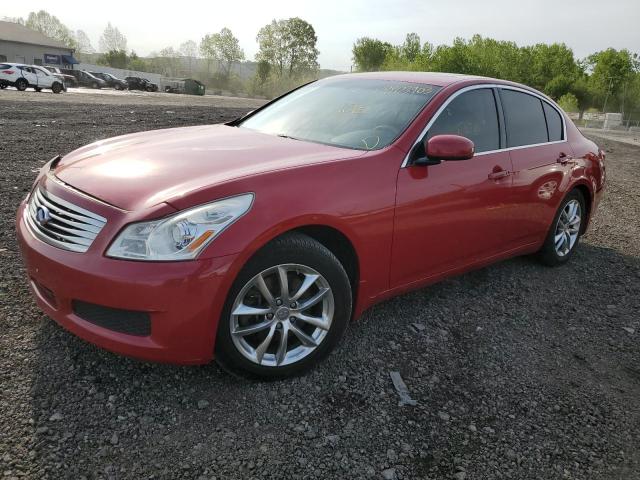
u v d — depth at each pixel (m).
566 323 3.82
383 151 3.09
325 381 2.83
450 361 3.16
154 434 2.33
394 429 2.53
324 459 2.30
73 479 2.05
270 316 2.64
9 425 2.28
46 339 2.91
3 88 27.92
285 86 82.94
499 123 3.88
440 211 3.28
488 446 2.48
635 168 12.18
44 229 2.61
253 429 2.43
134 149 3.13
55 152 7.77
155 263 2.30
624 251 5.62
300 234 2.66
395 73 4.12
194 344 2.41
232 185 2.48
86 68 66.62
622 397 2.98
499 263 4.85
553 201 4.37
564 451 2.50
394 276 3.17
